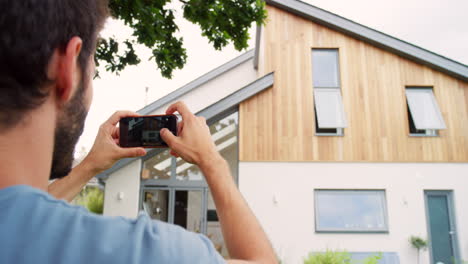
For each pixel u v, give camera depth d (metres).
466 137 9.36
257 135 9.17
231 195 0.64
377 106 9.51
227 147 9.41
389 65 9.77
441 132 9.36
